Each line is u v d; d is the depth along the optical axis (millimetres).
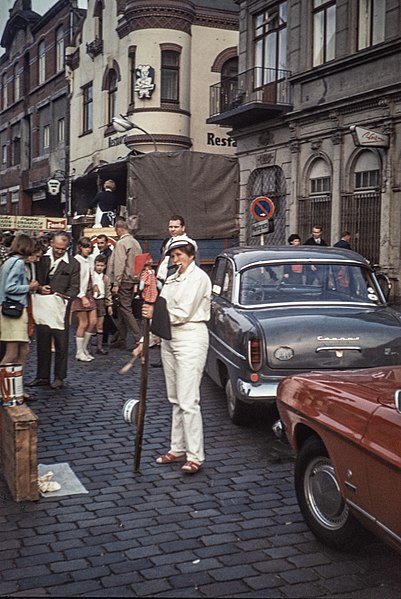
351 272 8141
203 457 6086
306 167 21391
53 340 9445
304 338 6855
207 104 30109
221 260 9047
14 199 47219
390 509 3654
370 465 3814
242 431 7273
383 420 3805
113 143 31516
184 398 6020
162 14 28641
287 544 4645
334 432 4168
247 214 24609
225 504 5348
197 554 4504
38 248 9516
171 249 6039
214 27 30000
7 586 4082
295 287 7934
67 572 4262
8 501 5422
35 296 9164
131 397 8812
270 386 6805
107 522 5012
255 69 24453
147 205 14961
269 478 5906
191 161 15188
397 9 17875
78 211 21438
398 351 6984
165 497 5492
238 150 25078
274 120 22672
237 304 7758
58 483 5773
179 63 29156
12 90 47125
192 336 6020
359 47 19469
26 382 9602
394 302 18141
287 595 3984
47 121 41469
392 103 17969
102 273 12094
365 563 4367
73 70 36812
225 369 8086
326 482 4508
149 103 28938
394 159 18016
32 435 5391
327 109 20047
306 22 21391
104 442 6938
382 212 18344
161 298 5941
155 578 4184
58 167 39250
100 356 11844
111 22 31703
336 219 19953
